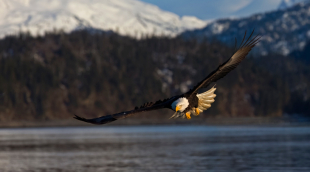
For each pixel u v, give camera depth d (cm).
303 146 4600
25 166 3247
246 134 7038
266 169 2955
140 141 5644
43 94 13838
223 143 5128
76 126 12156
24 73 14562
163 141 5594
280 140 5500
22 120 13012
